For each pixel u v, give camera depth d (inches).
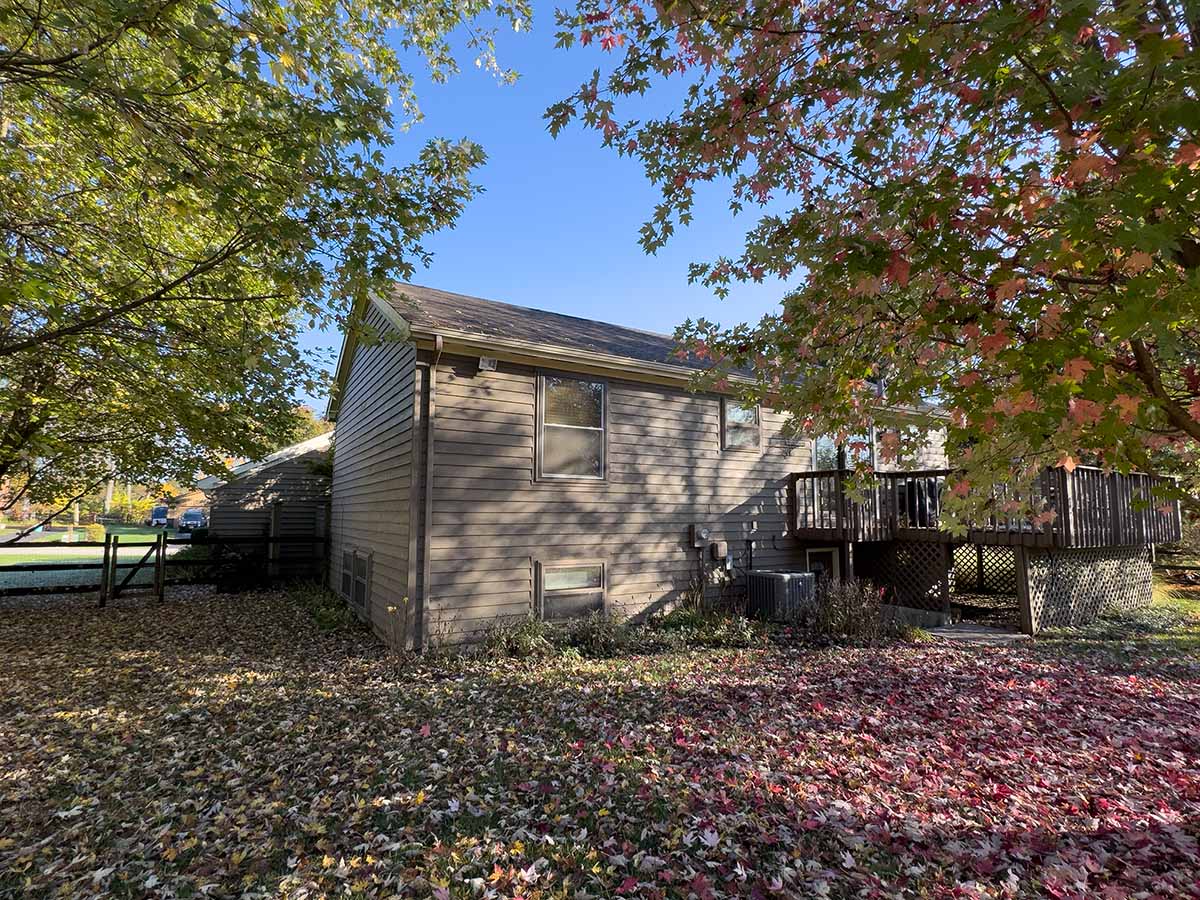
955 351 122.0
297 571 588.7
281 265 188.5
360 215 178.9
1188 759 162.1
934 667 259.3
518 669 257.1
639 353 362.6
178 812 142.0
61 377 335.6
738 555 379.9
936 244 88.3
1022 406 85.4
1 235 212.4
